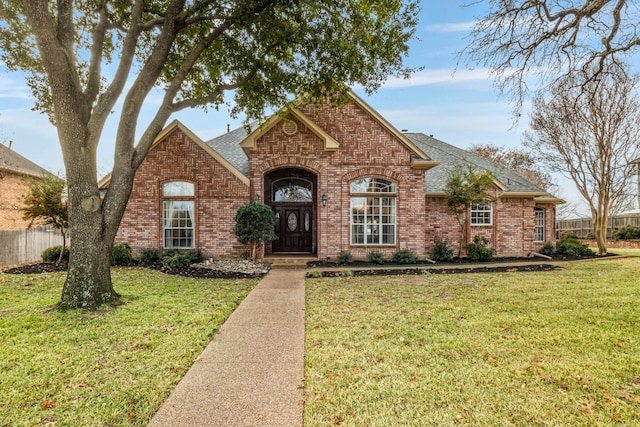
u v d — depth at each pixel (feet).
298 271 38.50
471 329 18.11
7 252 43.75
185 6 28.73
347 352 15.14
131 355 14.75
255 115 38.04
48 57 21.11
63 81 21.66
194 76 35.55
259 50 33.83
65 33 22.40
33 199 40.14
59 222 42.45
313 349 15.49
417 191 46.91
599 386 12.32
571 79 28.55
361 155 46.24
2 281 31.12
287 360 14.34
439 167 59.00
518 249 54.08
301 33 30.99
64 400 11.27
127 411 10.69
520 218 54.24
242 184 45.06
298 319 20.07
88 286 21.98
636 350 15.35
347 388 12.12
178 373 13.16
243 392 11.76
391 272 38.04
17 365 13.69
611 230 88.79
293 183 50.93
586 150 57.98
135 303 23.27
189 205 45.42
